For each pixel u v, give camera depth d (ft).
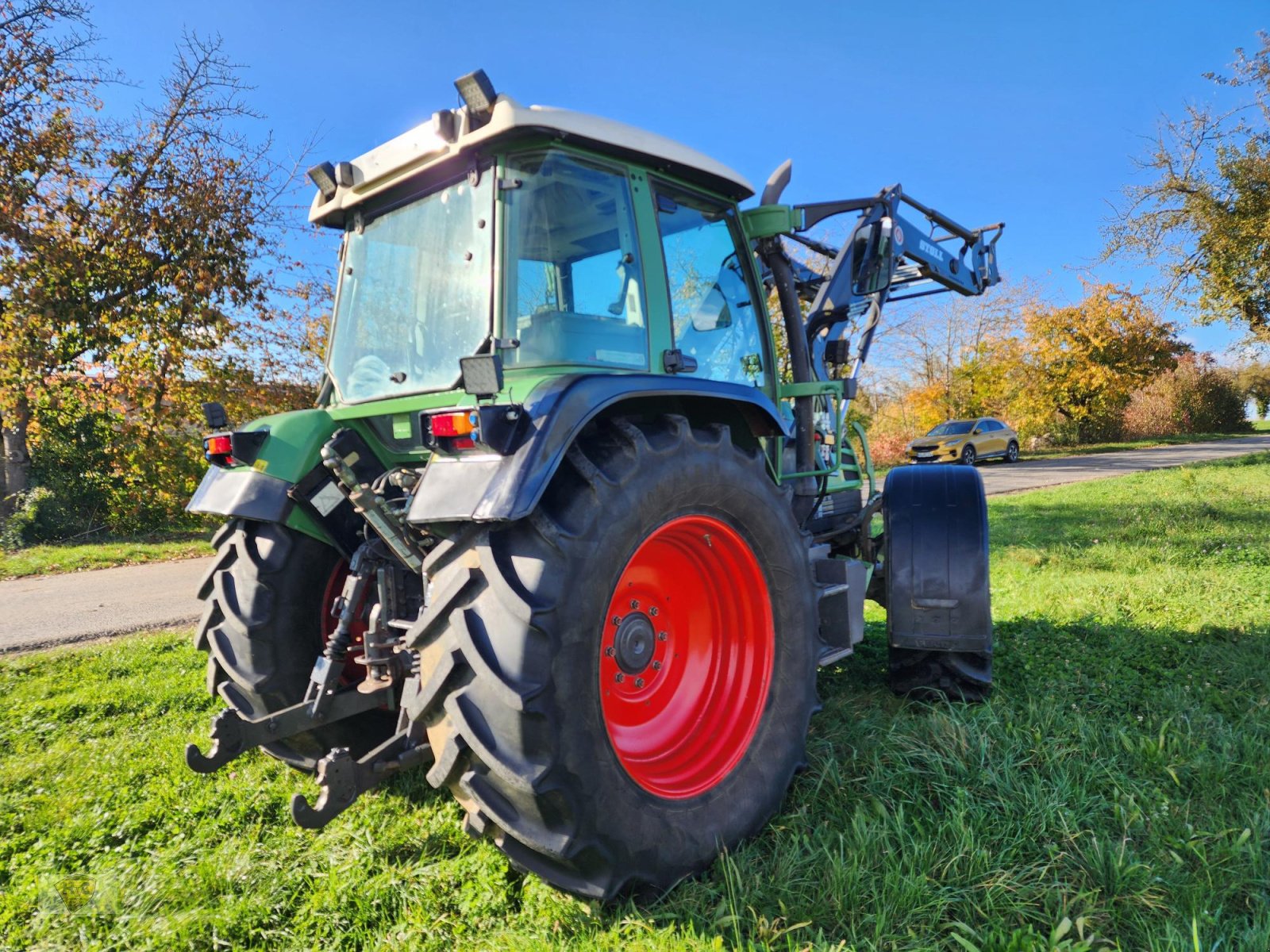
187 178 45.65
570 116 7.73
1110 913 6.47
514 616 6.13
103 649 17.48
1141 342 104.53
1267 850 7.17
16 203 41.55
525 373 7.71
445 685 6.33
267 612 8.68
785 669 8.43
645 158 8.64
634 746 7.89
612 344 8.36
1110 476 54.19
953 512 11.18
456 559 6.58
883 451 96.68
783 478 11.76
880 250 13.55
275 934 6.82
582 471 6.71
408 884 7.33
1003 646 13.66
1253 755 8.85
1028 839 7.58
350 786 6.56
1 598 26.43
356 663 9.20
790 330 12.01
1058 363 105.50
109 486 45.14
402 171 8.58
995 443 79.66
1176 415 119.65
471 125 7.66
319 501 8.97
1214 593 17.06
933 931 6.36
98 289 45.27
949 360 113.91
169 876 7.68
